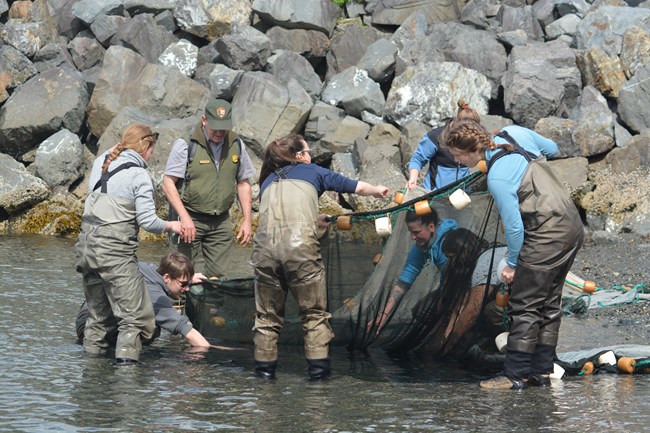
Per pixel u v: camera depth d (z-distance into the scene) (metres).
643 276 13.22
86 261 8.90
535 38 21.59
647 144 18.12
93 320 9.24
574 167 18.27
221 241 10.96
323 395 7.74
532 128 19.73
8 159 19.88
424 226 8.73
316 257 8.12
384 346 9.53
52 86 21.12
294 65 21.81
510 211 7.56
